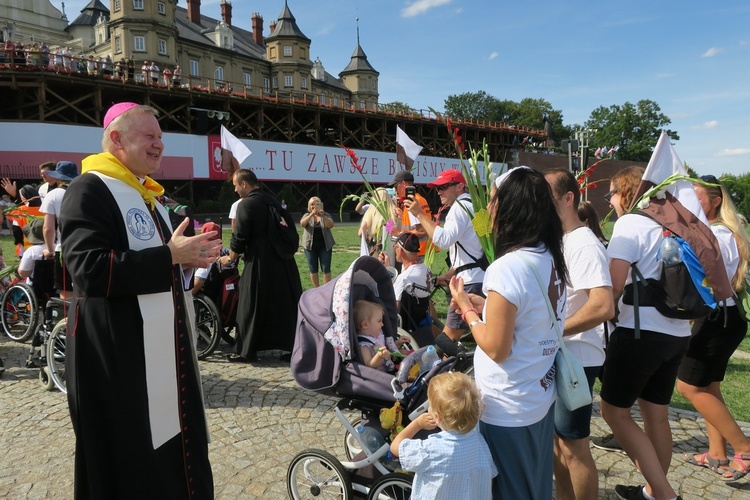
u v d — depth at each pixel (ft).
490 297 6.80
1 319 21.24
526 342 6.91
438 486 7.17
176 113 97.71
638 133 277.03
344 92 255.70
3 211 20.27
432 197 135.64
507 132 156.56
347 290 9.82
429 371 9.25
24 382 16.70
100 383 7.34
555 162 155.33
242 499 10.49
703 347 10.98
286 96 203.62
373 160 123.44
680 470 11.73
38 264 19.65
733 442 11.20
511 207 7.06
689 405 15.55
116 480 7.46
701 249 8.56
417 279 15.40
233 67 193.67
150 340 7.54
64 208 7.29
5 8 173.17
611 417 9.41
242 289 18.37
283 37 205.77
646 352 8.88
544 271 6.89
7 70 74.23
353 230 84.74
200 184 101.19
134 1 154.30
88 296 7.25
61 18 192.75
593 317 7.97
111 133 7.77
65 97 86.02
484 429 7.29
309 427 13.66
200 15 210.38
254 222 17.93
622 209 10.43
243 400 15.39
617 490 10.71
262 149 103.55
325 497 10.21
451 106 296.10
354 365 9.73
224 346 20.67
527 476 7.07
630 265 8.96
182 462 8.05
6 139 74.28
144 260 7.16
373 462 9.37
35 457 12.01
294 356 10.28
